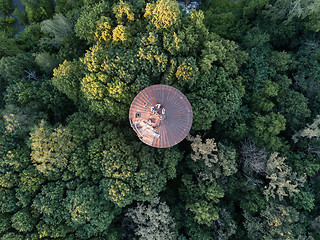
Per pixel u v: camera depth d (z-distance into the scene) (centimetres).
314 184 3152
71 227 2489
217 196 2672
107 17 2922
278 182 2712
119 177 2436
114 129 2794
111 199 2420
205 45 2850
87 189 2436
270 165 2764
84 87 2648
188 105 2206
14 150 2539
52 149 2416
